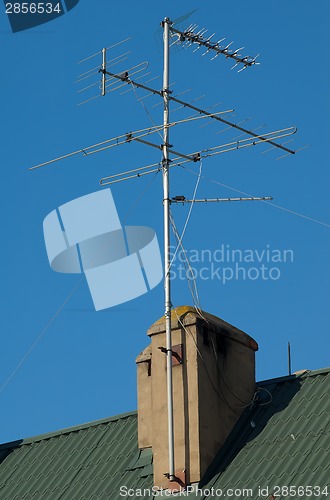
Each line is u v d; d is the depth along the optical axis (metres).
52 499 39.47
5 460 43.12
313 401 37.56
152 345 38.72
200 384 37.41
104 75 38.84
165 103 39.25
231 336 39.00
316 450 35.62
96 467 39.91
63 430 42.91
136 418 41.31
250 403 38.59
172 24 39.81
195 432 36.91
